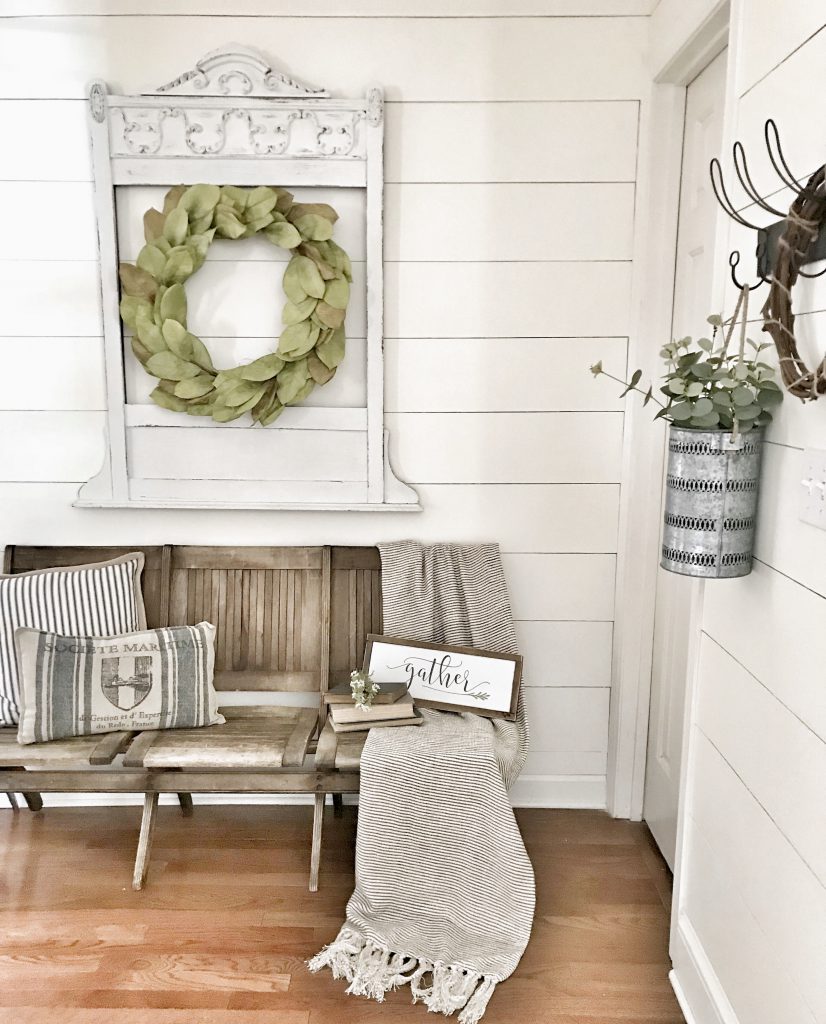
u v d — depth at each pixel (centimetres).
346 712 220
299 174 233
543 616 259
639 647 252
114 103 228
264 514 254
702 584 177
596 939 204
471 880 201
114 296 237
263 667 249
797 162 135
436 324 244
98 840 245
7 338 244
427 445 250
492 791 202
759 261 149
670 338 240
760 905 146
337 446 246
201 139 231
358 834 204
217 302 240
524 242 240
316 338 234
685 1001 180
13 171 235
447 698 233
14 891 219
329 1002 183
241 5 228
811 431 130
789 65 138
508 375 246
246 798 267
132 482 248
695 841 182
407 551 247
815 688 128
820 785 126
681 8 200
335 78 232
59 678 222
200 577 250
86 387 246
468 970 188
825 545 125
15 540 254
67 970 191
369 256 236
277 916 211
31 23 229
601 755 265
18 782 212
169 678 229
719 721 168
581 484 251
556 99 233
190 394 236
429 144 235
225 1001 183
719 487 144
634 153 235
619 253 240
